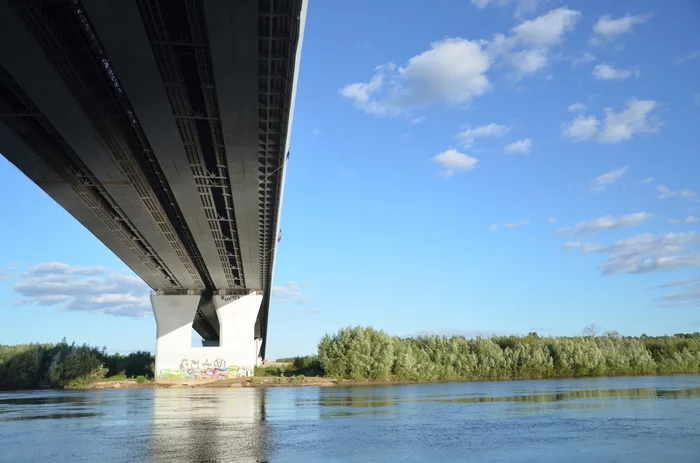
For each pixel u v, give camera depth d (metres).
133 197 57.97
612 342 132.12
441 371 105.44
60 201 59.72
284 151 47.56
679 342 137.88
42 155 48.22
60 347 109.31
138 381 102.75
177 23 33.22
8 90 39.41
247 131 43.25
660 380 90.12
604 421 29.52
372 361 97.38
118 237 74.00
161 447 21.92
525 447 21.30
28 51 32.53
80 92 37.91
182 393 72.06
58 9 31.38
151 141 45.34
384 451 20.59
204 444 22.59
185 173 52.44
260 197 58.84
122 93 39.75
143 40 32.28
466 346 113.69
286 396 59.72
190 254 85.81
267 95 38.94
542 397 50.47
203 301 122.88
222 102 38.81
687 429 25.94
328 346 99.81
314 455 19.70
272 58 34.22
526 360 115.81
